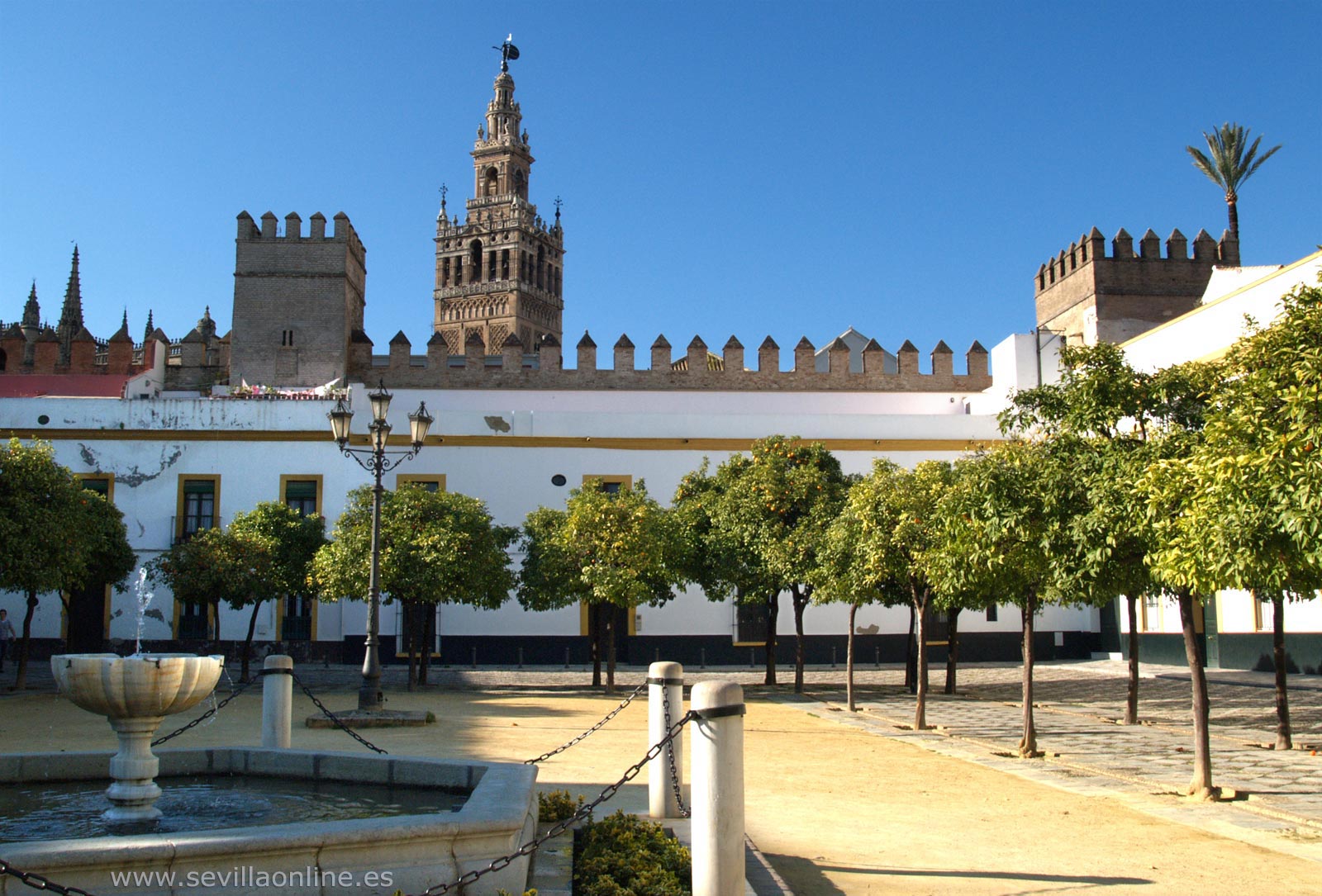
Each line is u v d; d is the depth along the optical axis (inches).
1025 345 1598.2
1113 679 1155.3
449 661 1402.6
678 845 309.3
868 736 677.3
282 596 1153.4
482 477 1445.6
